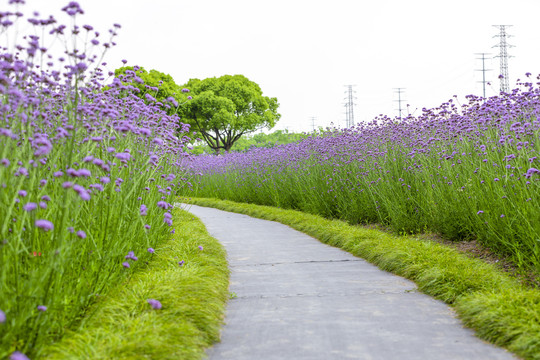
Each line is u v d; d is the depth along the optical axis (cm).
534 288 505
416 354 367
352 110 5262
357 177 1112
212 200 1977
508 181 641
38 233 403
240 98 4769
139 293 455
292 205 1537
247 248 880
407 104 1051
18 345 315
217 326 423
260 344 394
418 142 927
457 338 400
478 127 764
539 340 354
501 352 368
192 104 4394
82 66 403
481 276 533
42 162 454
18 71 371
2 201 347
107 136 568
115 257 503
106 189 526
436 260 620
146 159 651
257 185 1772
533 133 641
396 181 999
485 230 689
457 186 777
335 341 397
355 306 499
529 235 557
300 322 449
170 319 405
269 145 2389
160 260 649
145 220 658
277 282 613
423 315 464
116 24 469
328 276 640
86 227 461
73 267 421
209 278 552
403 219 900
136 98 646
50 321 354
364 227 1034
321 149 1318
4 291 334
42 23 403
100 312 397
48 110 507
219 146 4856
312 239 976
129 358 318
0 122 389
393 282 598
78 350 322
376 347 382
